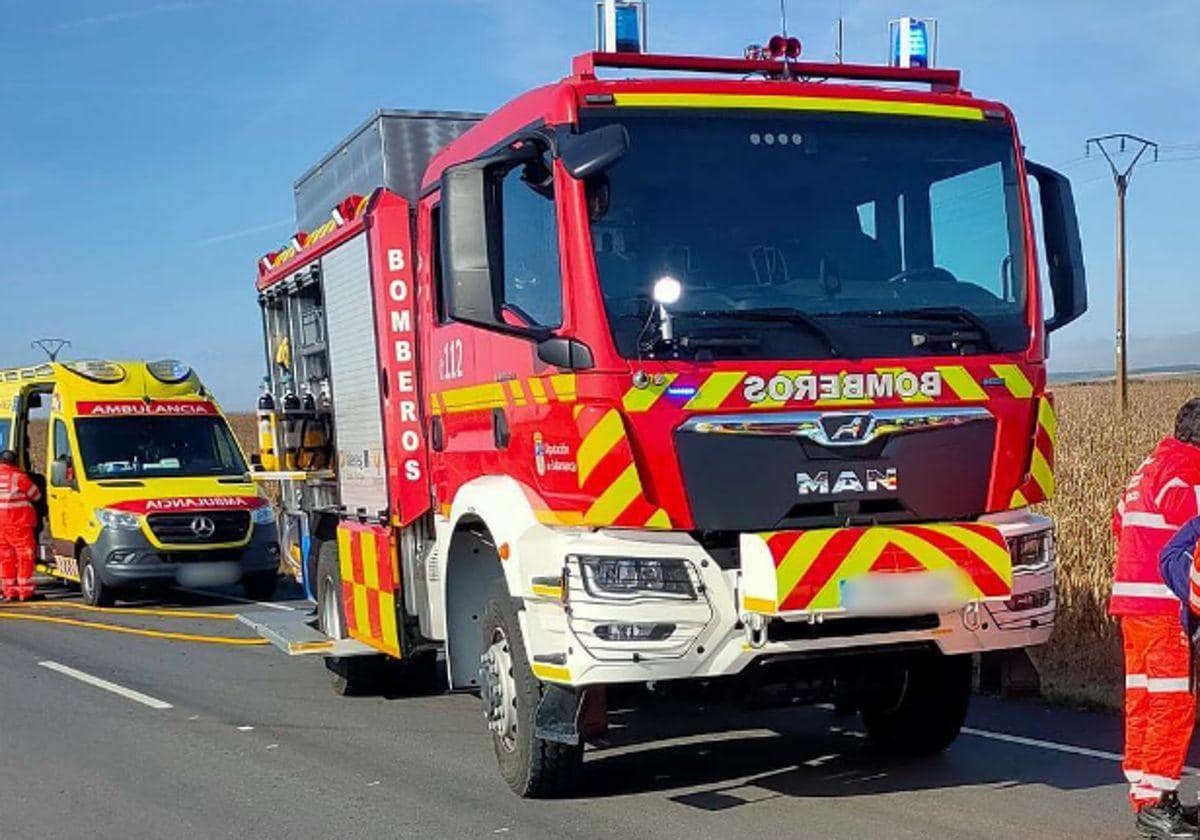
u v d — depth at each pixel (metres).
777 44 6.85
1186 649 5.81
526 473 6.41
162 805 7.19
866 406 6.09
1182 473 5.82
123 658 12.50
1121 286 37.69
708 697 6.23
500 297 6.12
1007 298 6.52
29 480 17.81
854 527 5.98
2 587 17.72
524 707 6.56
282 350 11.24
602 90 6.20
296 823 6.74
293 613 11.30
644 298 5.96
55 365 18.00
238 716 9.55
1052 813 6.38
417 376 8.09
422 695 10.22
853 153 6.45
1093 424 24.69
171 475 17.03
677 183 6.14
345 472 9.35
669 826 6.35
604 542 5.84
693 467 5.86
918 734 7.46
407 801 7.03
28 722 9.54
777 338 6.04
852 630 5.93
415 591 8.31
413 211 8.18
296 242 10.43
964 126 6.66
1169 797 5.88
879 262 6.35
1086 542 12.16
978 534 6.01
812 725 8.50
